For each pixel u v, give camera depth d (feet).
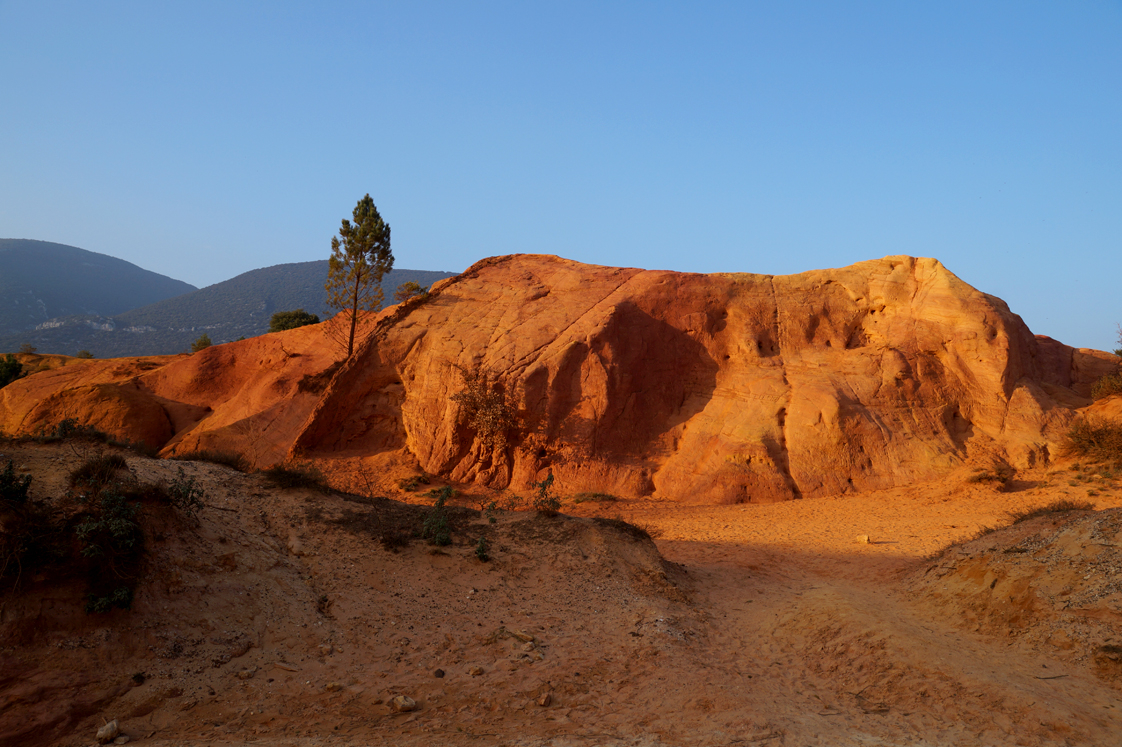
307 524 36.68
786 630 33.73
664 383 89.25
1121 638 26.18
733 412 83.97
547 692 26.05
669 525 62.95
